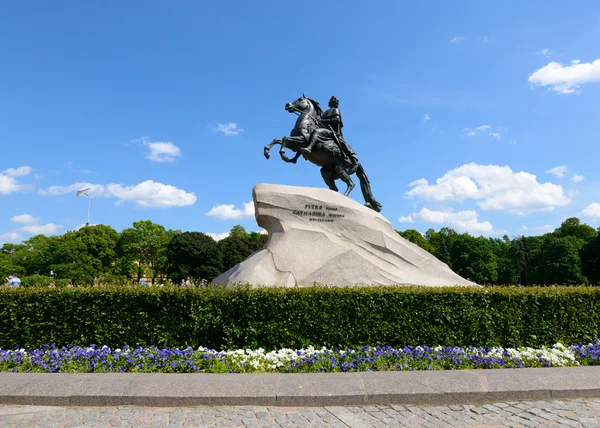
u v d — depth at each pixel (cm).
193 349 764
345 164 1620
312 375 605
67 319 786
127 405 525
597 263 4659
